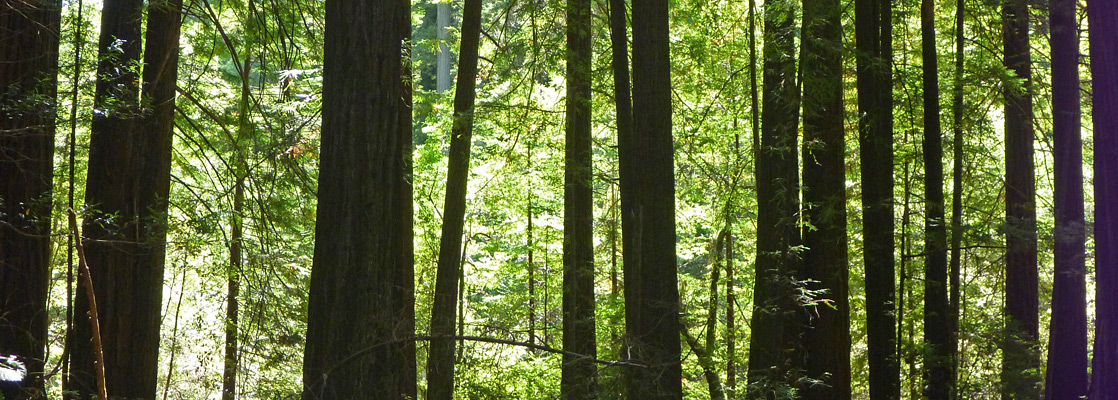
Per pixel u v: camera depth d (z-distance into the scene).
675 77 13.45
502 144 15.67
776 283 8.77
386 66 6.09
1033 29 11.29
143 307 9.05
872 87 8.53
